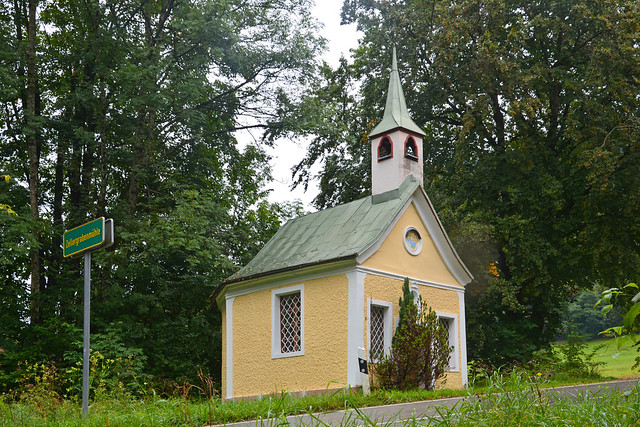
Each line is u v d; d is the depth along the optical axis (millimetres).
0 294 23719
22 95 26391
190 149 27766
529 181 24766
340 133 27234
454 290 19000
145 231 23000
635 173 23531
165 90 23750
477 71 23703
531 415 5879
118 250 23375
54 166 27250
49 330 22109
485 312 25172
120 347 20688
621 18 23469
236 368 18500
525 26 24578
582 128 24719
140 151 25969
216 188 28938
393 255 17188
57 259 25797
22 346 22422
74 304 23438
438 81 26188
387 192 18297
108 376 19312
